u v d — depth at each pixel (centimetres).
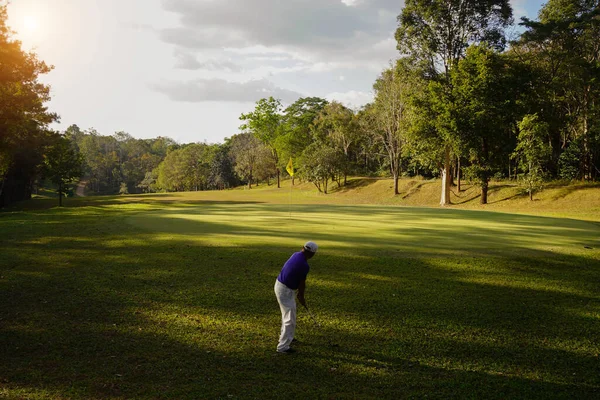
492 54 3584
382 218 1950
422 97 3822
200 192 6875
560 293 904
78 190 11731
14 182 4662
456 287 917
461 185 4556
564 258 1170
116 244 1310
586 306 831
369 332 684
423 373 554
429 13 3719
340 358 592
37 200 5122
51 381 500
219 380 516
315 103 9288
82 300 806
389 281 941
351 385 516
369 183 5578
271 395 483
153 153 15275
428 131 3744
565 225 1762
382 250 1193
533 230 1602
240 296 837
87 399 460
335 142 6612
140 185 11200
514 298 865
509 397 499
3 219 2125
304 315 749
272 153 7725
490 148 3862
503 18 3744
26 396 462
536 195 3625
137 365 550
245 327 692
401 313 766
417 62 3934
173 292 858
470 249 1231
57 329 666
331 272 993
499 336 682
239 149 9731
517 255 1177
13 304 779
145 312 748
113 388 487
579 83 3778
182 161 9769
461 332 694
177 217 2005
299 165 6072
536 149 3462
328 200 4900
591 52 4112
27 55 2675
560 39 3894
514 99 3644
